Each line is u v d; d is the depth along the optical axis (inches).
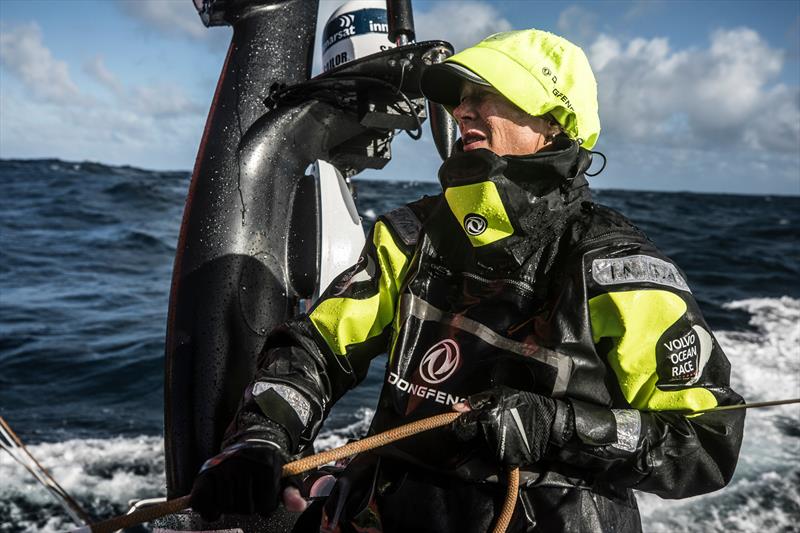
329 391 63.1
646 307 54.9
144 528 164.1
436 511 56.3
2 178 1256.8
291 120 87.9
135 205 925.8
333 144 93.5
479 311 58.4
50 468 194.7
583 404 53.5
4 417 233.1
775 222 1141.1
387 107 88.0
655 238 851.4
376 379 280.7
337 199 89.2
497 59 59.8
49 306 393.1
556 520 54.7
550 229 59.2
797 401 53.4
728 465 55.4
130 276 498.0
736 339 369.4
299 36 91.7
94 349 309.6
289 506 53.5
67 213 817.5
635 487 55.4
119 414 240.7
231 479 51.3
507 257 58.8
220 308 82.3
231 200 84.6
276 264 85.6
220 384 81.3
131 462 200.7
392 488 58.3
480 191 57.1
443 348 58.4
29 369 283.0
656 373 55.4
